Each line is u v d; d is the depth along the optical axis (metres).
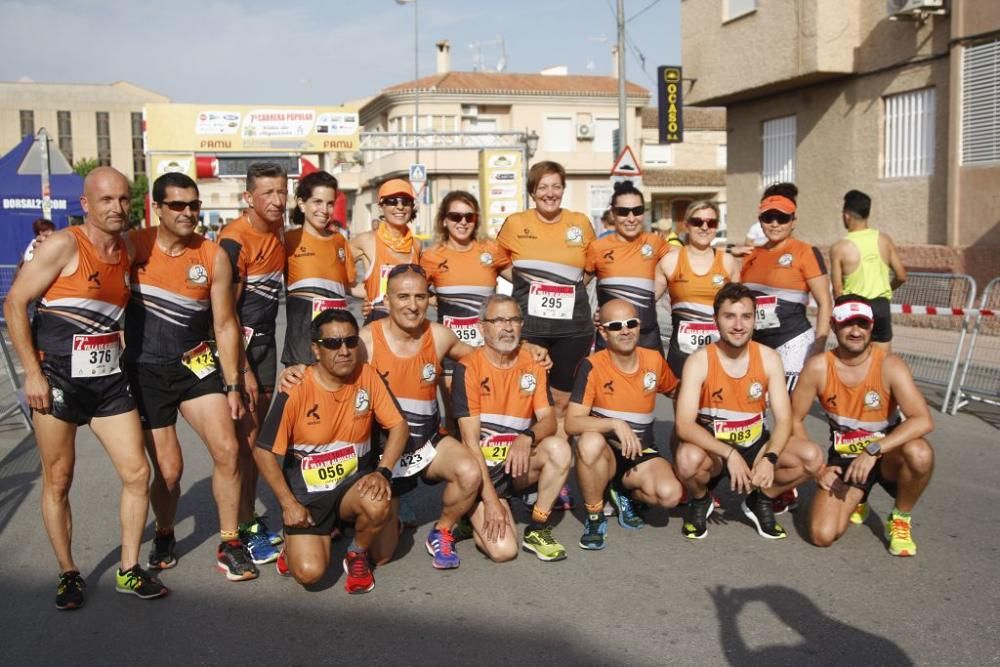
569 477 6.54
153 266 4.49
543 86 44.66
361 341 4.79
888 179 14.13
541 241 6.12
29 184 18.20
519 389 5.02
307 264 5.53
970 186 12.55
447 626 4.03
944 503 5.75
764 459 5.00
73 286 4.14
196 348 4.64
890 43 13.84
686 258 6.17
